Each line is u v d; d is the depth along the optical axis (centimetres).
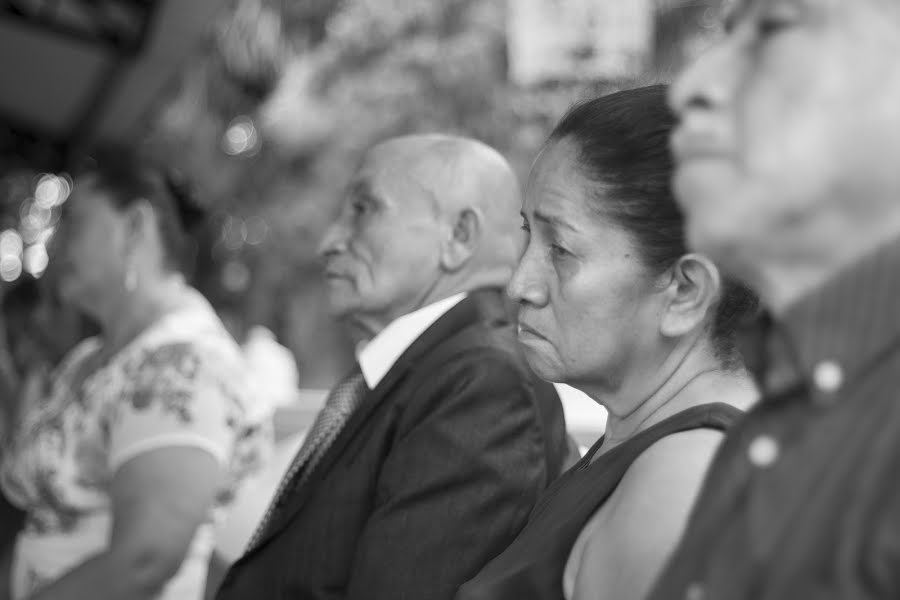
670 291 186
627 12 680
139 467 326
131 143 1018
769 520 107
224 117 1777
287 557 267
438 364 264
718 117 111
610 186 188
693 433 175
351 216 299
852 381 105
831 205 105
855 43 105
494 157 300
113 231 370
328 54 1892
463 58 1822
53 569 353
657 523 160
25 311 588
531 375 267
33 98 986
